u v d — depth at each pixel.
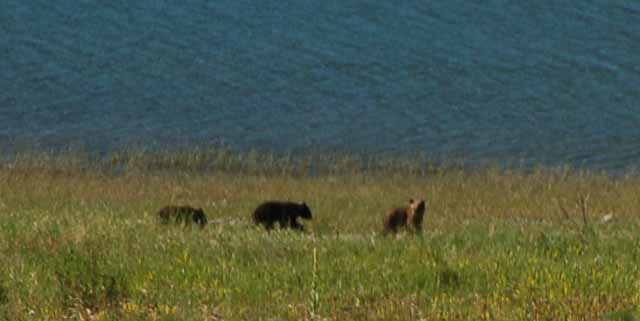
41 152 105.75
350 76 141.75
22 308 28.48
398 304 27.95
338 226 55.94
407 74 143.00
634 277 30.41
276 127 121.44
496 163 104.06
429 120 125.50
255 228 46.94
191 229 44.56
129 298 29.70
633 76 143.25
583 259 33.59
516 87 139.12
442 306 27.44
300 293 29.61
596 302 27.30
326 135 118.25
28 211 53.03
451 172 95.69
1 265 34.16
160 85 137.88
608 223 50.84
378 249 36.00
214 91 136.12
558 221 56.59
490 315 26.27
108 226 43.09
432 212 66.62
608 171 102.50
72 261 33.25
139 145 111.06
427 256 33.94
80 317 27.56
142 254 35.88
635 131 121.44
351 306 28.05
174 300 29.22
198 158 99.31
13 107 127.62
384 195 76.06
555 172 91.56
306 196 74.69
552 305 27.08
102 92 134.50
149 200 69.50
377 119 125.50
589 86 139.88
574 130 121.75
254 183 83.56
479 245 37.47
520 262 32.62
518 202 71.56
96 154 104.44
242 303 28.69
